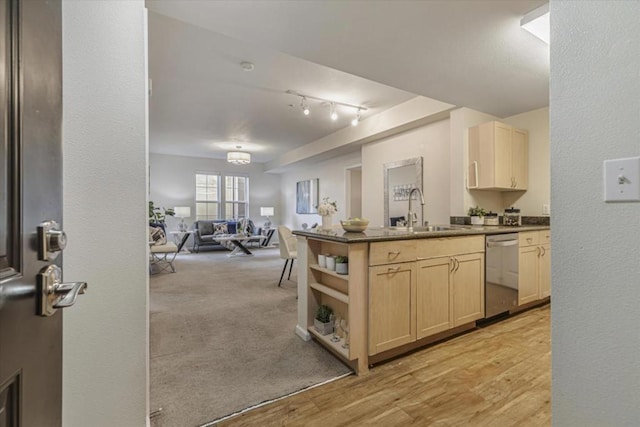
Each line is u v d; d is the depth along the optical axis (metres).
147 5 1.82
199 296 3.69
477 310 2.59
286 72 3.31
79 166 1.08
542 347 2.29
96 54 1.12
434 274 2.30
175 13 1.90
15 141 0.56
